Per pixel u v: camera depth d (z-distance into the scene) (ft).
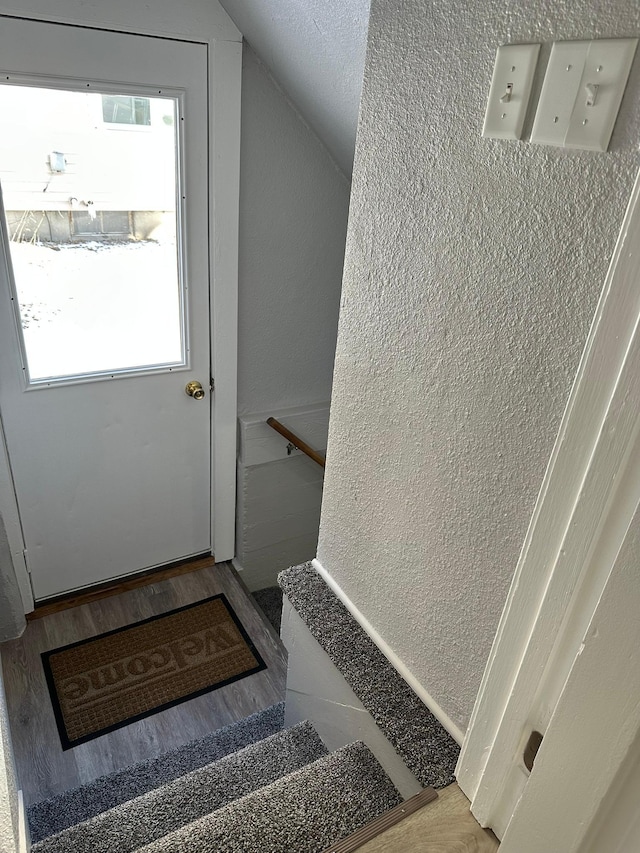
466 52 2.50
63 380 6.56
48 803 5.36
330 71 4.97
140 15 5.41
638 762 1.90
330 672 4.31
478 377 2.82
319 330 8.03
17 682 6.73
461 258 2.77
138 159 6.00
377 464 3.74
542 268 2.38
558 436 2.28
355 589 4.31
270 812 3.60
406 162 2.99
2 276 5.78
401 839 3.01
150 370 7.04
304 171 6.93
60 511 7.23
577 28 2.04
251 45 5.96
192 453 7.84
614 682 1.91
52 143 5.56
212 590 8.24
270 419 7.92
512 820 2.51
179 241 6.57
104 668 6.99
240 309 7.34
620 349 1.97
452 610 3.34
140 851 3.37
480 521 3.00
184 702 6.71
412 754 3.44
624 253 1.92
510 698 2.74
